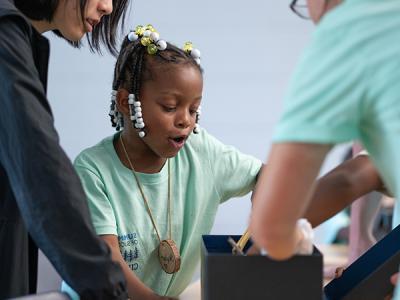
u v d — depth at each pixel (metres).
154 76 1.59
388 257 1.40
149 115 1.61
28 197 1.29
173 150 1.64
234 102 3.59
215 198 1.78
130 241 1.65
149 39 1.61
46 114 1.33
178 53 1.63
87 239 1.29
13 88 1.31
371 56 0.97
